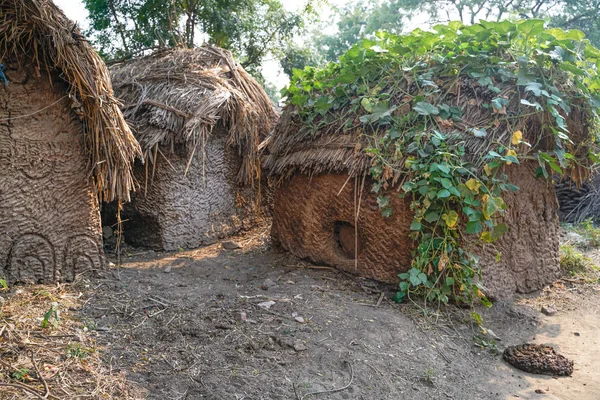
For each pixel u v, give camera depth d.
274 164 5.34
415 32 4.79
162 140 5.63
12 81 3.88
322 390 2.91
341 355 3.28
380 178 4.37
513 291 4.59
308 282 4.62
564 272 5.30
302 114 5.12
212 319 3.66
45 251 4.09
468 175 4.02
